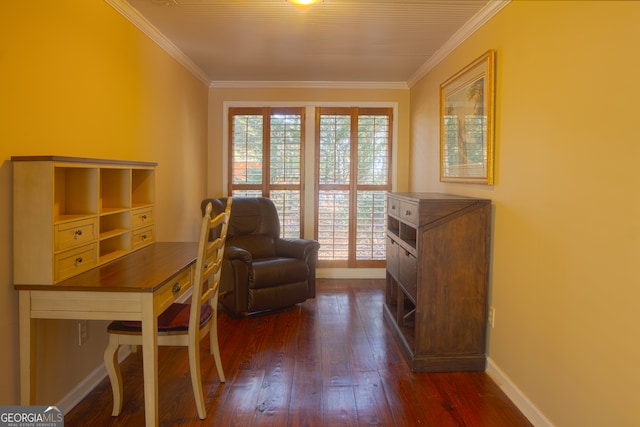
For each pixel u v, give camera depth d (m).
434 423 2.11
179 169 3.88
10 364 1.78
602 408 1.64
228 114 4.86
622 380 1.53
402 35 3.24
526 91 2.22
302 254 3.97
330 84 4.84
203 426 2.05
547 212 2.02
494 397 2.36
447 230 2.60
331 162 4.89
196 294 2.03
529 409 2.16
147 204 2.70
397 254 3.21
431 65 3.94
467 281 2.63
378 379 2.55
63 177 2.09
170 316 2.19
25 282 1.75
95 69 2.40
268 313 3.77
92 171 2.09
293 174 4.88
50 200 1.73
